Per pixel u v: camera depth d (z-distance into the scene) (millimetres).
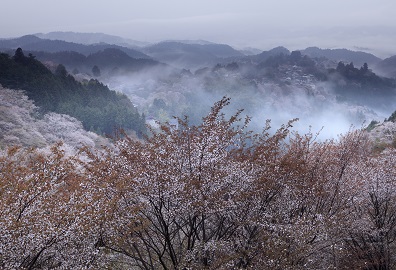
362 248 12578
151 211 9641
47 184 8133
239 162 10016
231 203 9375
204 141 9320
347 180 12328
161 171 8852
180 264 9141
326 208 11789
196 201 8938
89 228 7891
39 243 7461
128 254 9586
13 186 8320
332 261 11344
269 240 9188
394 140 30250
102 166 9633
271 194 11102
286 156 10805
